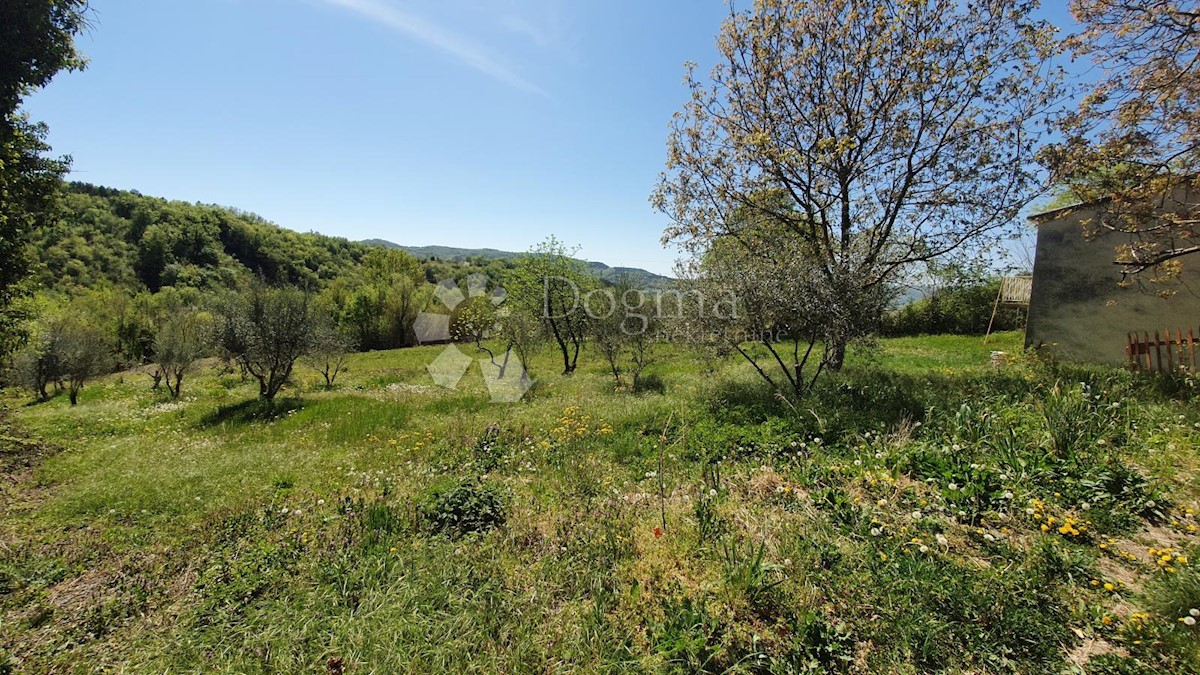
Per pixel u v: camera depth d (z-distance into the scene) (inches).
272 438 396.8
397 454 300.7
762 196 484.1
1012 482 163.0
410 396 564.4
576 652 107.1
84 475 295.4
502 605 123.9
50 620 139.7
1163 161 297.4
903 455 191.0
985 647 98.0
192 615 133.1
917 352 637.3
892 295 357.4
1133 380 286.5
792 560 130.3
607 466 239.6
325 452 327.0
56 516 223.9
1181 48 289.1
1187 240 365.1
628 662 102.7
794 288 307.4
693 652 101.3
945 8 396.2
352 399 563.8
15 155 328.5
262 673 106.7
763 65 451.8
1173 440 192.1
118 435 449.1
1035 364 372.2
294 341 595.2
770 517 160.1
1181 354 327.3
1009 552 126.6
